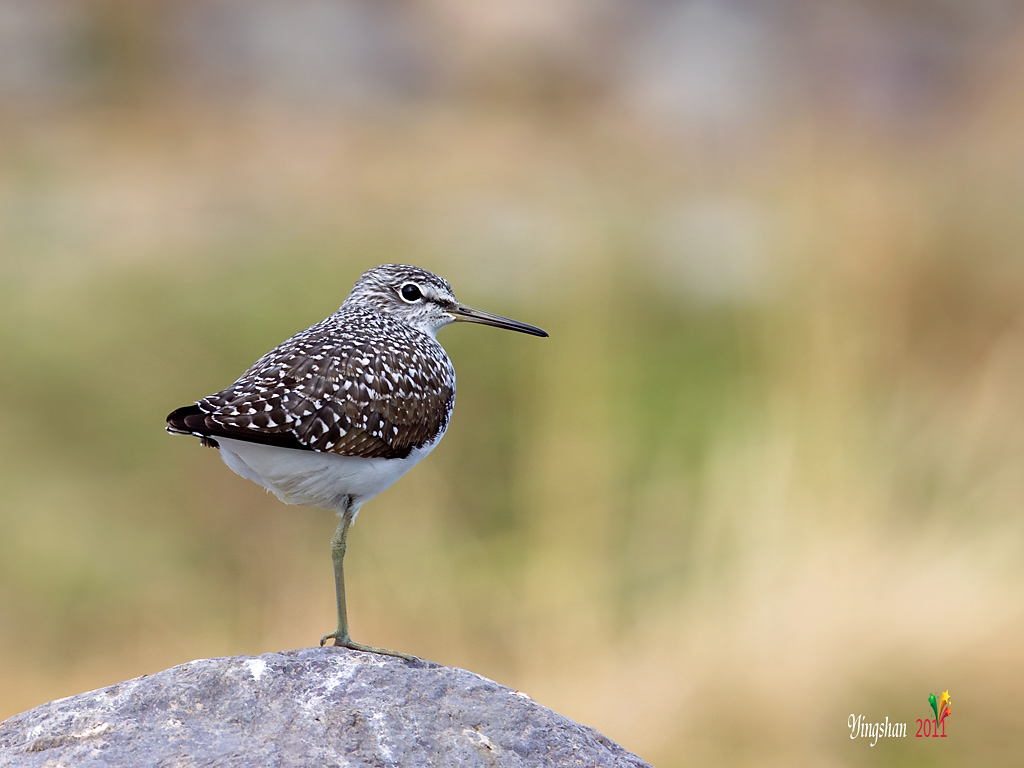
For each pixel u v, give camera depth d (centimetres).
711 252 1977
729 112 3203
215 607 1358
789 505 1233
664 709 1140
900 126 2389
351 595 1303
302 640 1276
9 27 3669
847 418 1277
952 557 1172
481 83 3734
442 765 618
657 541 1316
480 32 3800
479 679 686
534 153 3020
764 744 1103
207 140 3183
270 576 1351
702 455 1427
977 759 1066
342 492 791
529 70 3712
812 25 3131
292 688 661
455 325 1672
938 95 2694
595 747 651
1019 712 1065
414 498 1376
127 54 3753
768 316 1432
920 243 1471
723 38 3647
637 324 1716
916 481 1261
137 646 1320
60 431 1611
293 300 1831
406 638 1259
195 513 1447
